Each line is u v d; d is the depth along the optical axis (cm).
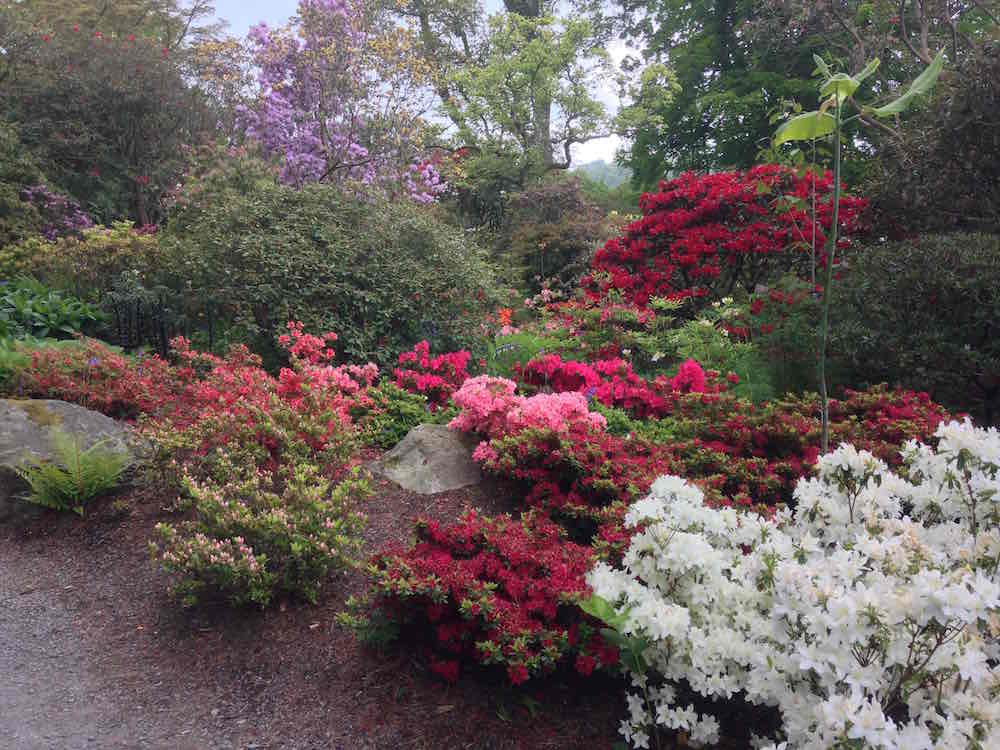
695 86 2086
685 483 273
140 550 393
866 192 888
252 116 1348
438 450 468
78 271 955
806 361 652
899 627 186
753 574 231
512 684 264
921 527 243
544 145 2169
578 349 777
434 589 255
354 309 733
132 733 250
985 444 234
